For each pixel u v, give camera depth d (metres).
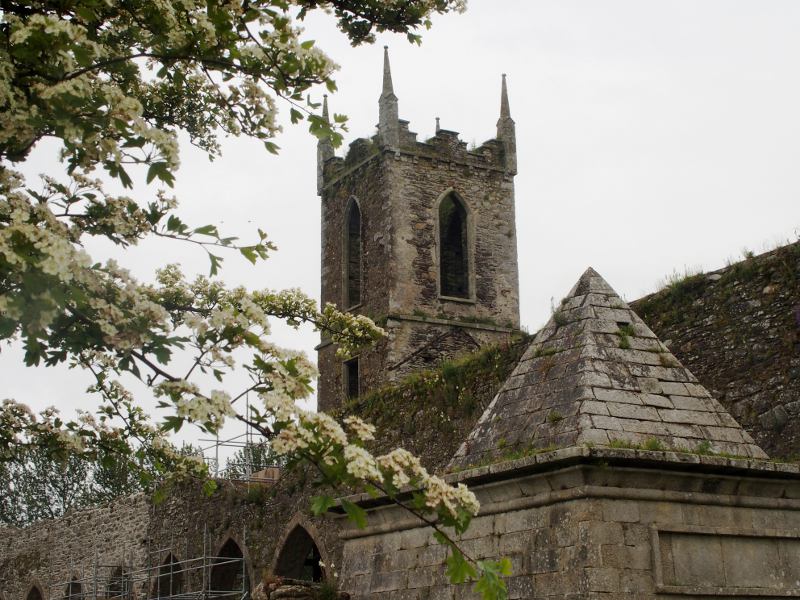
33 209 6.13
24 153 6.21
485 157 43.47
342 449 5.70
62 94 5.67
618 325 8.72
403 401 22.38
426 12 9.31
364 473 5.50
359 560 9.20
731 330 15.09
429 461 21.08
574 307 8.91
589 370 8.29
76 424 7.96
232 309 5.93
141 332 5.76
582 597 7.29
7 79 5.80
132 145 5.88
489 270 42.34
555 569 7.53
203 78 7.25
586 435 7.84
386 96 42.19
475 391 20.52
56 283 5.39
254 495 27.62
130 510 35.38
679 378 8.46
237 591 28.39
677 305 16.05
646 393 8.25
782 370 14.20
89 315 6.12
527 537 7.79
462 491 5.80
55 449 7.92
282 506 26.66
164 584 32.44
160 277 8.63
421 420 21.69
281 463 28.05
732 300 15.24
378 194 41.81
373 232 41.81
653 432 8.01
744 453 8.12
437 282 41.19
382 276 40.91
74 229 6.48
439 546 8.48
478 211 42.78
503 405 8.78
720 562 7.66
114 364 6.73
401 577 8.71
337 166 44.19
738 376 14.76
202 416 5.66
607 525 7.43
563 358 8.59
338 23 9.34
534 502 7.78
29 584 40.94
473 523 8.22
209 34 6.49
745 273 15.18
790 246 14.66
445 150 42.69
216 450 29.80
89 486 49.84
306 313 10.79
